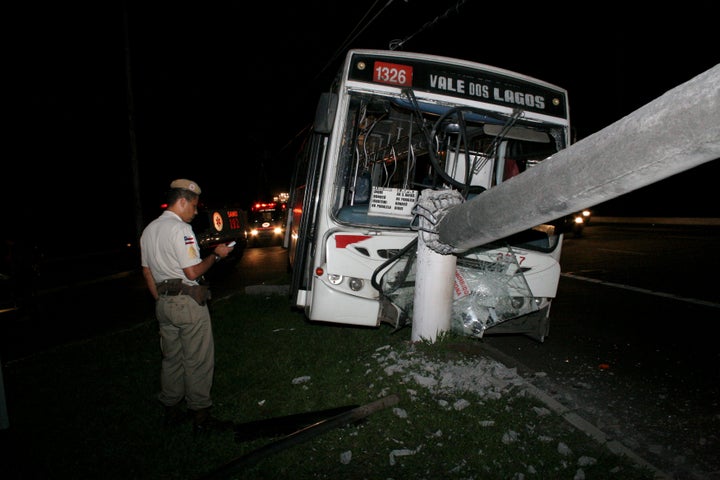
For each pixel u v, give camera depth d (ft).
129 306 31.68
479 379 13.88
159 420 13.29
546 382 15.29
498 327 17.89
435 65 17.46
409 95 16.83
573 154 9.24
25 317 30.40
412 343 16.21
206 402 12.59
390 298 16.87
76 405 14.51
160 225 12.44
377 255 16.85
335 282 16.83
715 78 6.77
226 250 12.81
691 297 25.21
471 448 10.84
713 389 14.66
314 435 11.54
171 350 12.68
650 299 25.57
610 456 10.40
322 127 16.81
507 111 17.57
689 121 7.09
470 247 14.16
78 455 11.81
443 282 15.66
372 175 24.94
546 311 18.34
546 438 11.02
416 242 16.35
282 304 26.58
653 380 15.53
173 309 12.11
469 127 18.70
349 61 16.99
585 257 42.24
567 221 18.28
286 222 40.65
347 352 17.63
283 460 10.82
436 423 11.80
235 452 11.48
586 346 19.13
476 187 18.42
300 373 15.85
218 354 18.49
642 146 7.86
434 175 19.10
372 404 12.59
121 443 12.21
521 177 10.76
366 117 19.21
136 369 17.38
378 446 11.18
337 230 16.83
